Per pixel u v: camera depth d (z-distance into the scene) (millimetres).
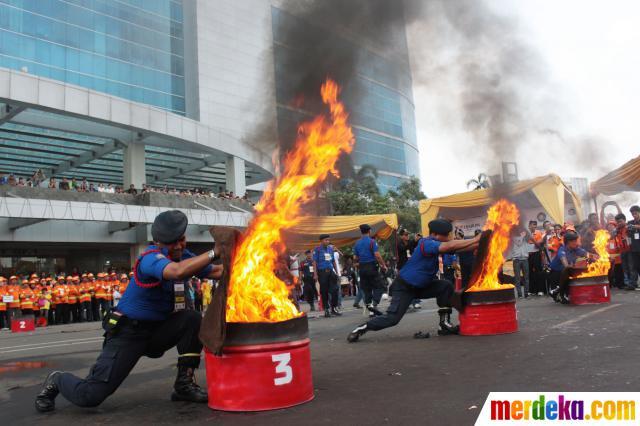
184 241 3477
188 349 3572
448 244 5777
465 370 3912
